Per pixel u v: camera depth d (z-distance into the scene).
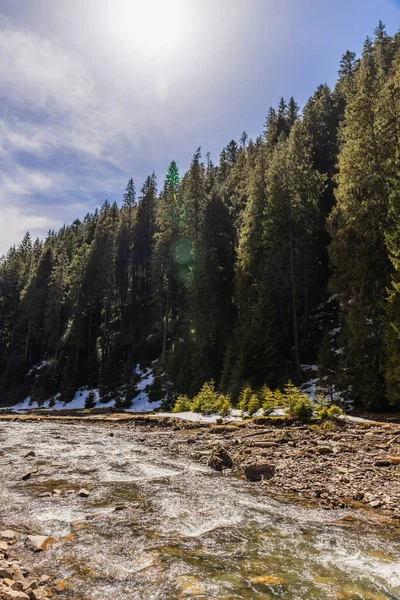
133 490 8.28
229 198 55.59
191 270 40.72
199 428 18.56
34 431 18.56
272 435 14.83
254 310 33.28
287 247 32.47
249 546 5.42
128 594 4.01
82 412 36.22
